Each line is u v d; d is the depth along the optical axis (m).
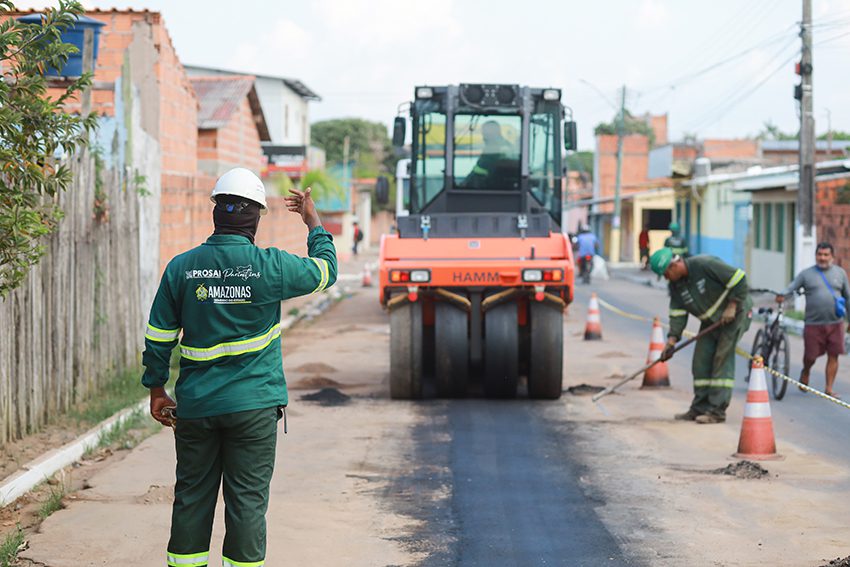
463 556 6.82
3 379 9.10
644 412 12.12
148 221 14.65
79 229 11.05
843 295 13.38
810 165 25.33
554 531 7.38
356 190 69.69
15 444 9.31
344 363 16.47
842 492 8.41
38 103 6.67
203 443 5.21
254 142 32.09
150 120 19.00
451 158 14.37
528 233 13.38
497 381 12.72
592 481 8.82
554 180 14.57
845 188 27.69
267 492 5.30
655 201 54.88
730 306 11.34
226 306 5.16
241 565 5.20
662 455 9.83
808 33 24.88
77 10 6.57
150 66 19.03
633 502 8.14
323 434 10.80
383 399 13.02
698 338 11.60
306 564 6.58
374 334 20.94
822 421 11.57
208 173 27.25
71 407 10.85
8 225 6.34
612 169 68.06
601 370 15.64
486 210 14.48
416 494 8.39
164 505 7.78
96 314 11.72
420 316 12.78
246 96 30.42
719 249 42.06
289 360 16.78
